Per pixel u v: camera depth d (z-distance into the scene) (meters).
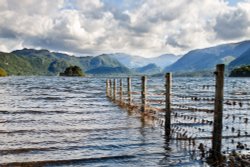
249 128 18.70
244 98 40.50
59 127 19.23
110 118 23.16
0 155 12.90
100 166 11.75
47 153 13.30
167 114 16.88
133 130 18.22
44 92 55.84
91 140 15.69
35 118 23.19
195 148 13.97
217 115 11.62
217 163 11.52
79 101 37.72
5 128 18.77
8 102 35.97
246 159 11.75
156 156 12.94
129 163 12.09
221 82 11.41
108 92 46.31
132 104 29.81
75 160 12.39
